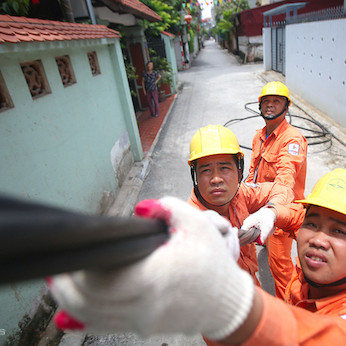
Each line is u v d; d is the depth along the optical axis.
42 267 0.25
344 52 5.43
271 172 2.53
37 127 2.45
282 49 11.41
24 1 2.95
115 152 4.36
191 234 0.42
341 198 0.99
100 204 3.68
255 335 0.49
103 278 0.35
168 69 10.04
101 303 0.36
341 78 5.63
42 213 0.24
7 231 0.20
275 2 16.02
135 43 8.73
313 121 6.20
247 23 17.08
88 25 3.74
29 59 2.39
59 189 2.71
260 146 2.67
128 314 0.36
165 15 10.28
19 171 2.19
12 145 2.14
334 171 1.15
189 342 2.17
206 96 10.20
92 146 3.54
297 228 1.50
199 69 17.77
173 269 0.37
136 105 9.67
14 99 2.19
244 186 1.74
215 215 0.69
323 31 6.29
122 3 4.55
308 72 7.38
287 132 2.40
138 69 9.12
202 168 1.45
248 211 1.78
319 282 1.00
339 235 0.97
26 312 2.12
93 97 3.66
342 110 5.71
